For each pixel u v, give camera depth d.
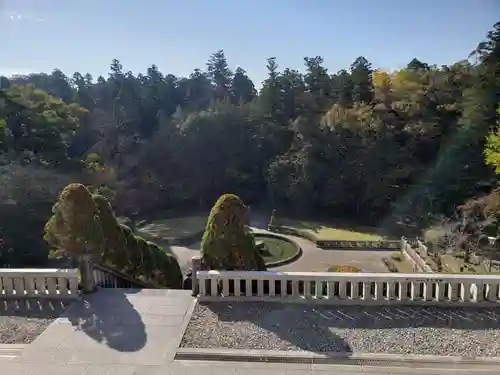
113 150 54.97
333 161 46.84
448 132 43.19
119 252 11.91
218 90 77.06
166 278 15.27
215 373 6.64
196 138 54.84
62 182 32.84
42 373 6.61
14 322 8.38
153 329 8.06
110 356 7.11
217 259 10.06
